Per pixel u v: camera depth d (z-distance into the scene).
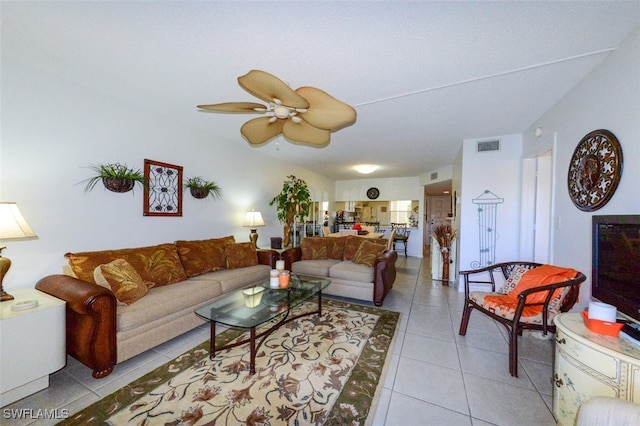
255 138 2.45
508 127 3.28
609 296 1.48
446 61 1.86
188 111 2.91
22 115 1.98
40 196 2.09
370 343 2.25
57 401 1.51
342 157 5.07
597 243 1.60
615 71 1.71
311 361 1.96
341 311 3.02
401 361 1.97
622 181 1.65
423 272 5.25
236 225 4.14
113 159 2.56
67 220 2.24
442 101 2.53
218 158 3.79
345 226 8.02
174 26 1.55
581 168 2.07
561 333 1.34
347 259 3.99
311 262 3.83
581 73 2.02
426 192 8.49
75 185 2.29
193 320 2.39
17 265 1.98
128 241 2.69
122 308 1.90
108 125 2.51
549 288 1.79
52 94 2.13
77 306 1.67
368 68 1.96
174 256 2.76
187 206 3.33
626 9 1.36
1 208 1.67
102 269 1.94
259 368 1.86
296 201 4.69
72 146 2.26
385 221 8.12
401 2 1.33
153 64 1.98
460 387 1.68
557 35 1.58
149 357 2.01
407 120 3.04
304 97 1.63
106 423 1.36
